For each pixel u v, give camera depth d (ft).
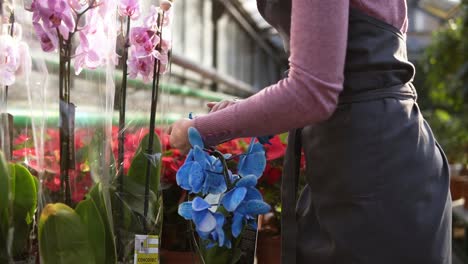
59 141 3.85
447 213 4.09
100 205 3.88
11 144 4.06
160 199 4.23
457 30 27.91
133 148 4.15
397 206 3.83
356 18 3.88
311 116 3.63
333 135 3.94
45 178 3.85
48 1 3.72
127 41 4.10
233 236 4.11
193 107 25.22
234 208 3.79
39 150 3.87
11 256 3.77
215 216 3.86
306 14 3.55
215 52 32.71
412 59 54.34
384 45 3.91
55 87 3.88
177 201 5.91
